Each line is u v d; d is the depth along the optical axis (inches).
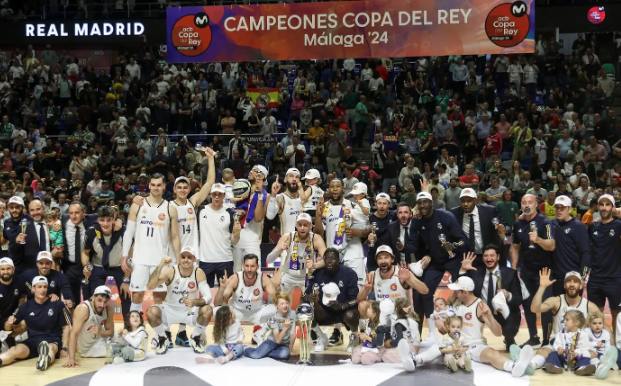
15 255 442.3
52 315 413.1
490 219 424.2
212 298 471.8
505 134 824.9
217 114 895.7
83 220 455.2
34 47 1053.8
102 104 912.9
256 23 824.9
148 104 920.3
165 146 828.0
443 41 796.6
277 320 408.5
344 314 418.0
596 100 887.1
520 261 428.1
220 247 458.0
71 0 1054.4
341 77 948.0
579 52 970.1
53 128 925.2
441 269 427.5
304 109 887.1
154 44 1021.2
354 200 459.8
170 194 750.5
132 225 432.8
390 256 416.8
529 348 370.0
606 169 792.3
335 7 812.0
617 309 419.8
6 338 414.0
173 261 441.1
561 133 808.9
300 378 372.2
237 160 774.5
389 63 970.7
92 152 839.7
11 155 857.5
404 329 397.7
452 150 807.7
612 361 367.9
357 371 382.6
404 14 800.9
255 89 919.0
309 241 442.6
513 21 783.1
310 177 479.2
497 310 400.5
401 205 431.2
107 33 1013.2
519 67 917.8
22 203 446.3
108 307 418.0
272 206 465.7
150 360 405.1
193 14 831.1
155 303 425.7
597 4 960.3
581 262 407.5
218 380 370.6
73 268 450.0
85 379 375.6
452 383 362.9
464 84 911.0
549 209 680.4
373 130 868.0
